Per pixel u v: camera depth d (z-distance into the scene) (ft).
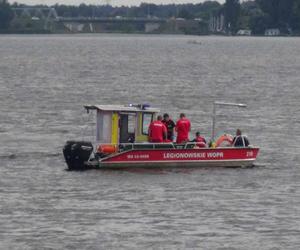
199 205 358.23
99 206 354.74
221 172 419.74
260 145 504.02
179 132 429.79
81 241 312.50
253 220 338.34
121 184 392.06
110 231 323.37
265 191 383.04
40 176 408.26
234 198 369.91
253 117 636.89
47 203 358.43
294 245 311.47
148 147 423.23
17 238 314.96
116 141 431.02
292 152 480.23
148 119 432.66
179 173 415.64
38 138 524.52
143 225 330.75
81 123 590.96
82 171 418.72
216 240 315.37
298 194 378.12
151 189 383.65
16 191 378.12
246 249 306.96
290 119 625.82
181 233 322.34
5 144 500.74
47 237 316.19
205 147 428.97
